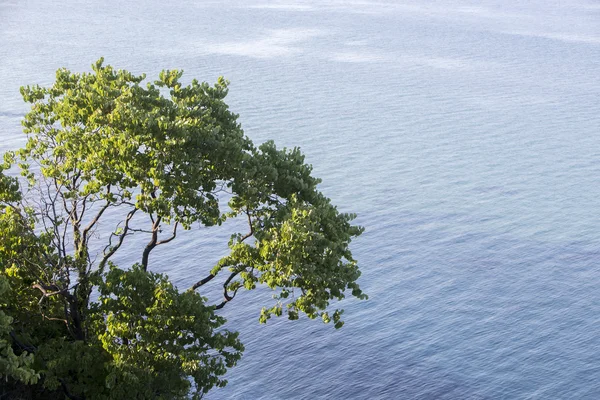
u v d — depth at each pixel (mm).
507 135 130500
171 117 29031
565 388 54438
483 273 73938
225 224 82688
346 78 176500
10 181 29062
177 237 78625
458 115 144750
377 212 90375
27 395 28250
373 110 146250
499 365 57406
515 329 62781
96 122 28031
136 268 27266
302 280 26672
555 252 79188
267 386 54406
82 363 26469
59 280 27938
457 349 59562
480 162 113500
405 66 194250
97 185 28203
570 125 138625
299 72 180750
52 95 32094
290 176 30094
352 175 104938
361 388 54500
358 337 60875
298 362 57312
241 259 27578
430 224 86750
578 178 106812
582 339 61219
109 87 29062
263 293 67312
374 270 74188
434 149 120125
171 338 26734
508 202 95375
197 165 27297
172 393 27031
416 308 66250
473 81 177375
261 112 140500
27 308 28844
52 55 184875
